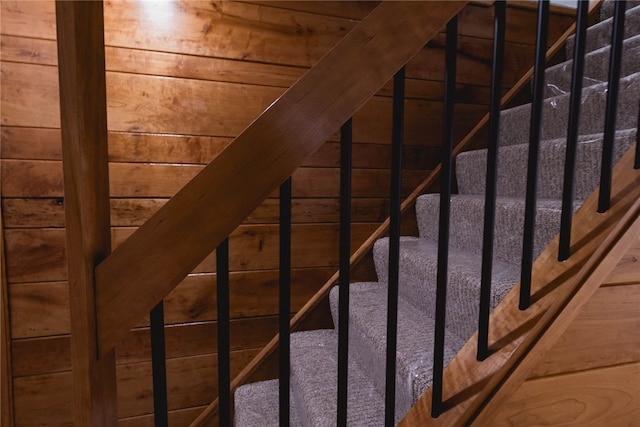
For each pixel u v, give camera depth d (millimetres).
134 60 1479
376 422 1067
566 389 807
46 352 1471
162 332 647
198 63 1556
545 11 733
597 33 1848
